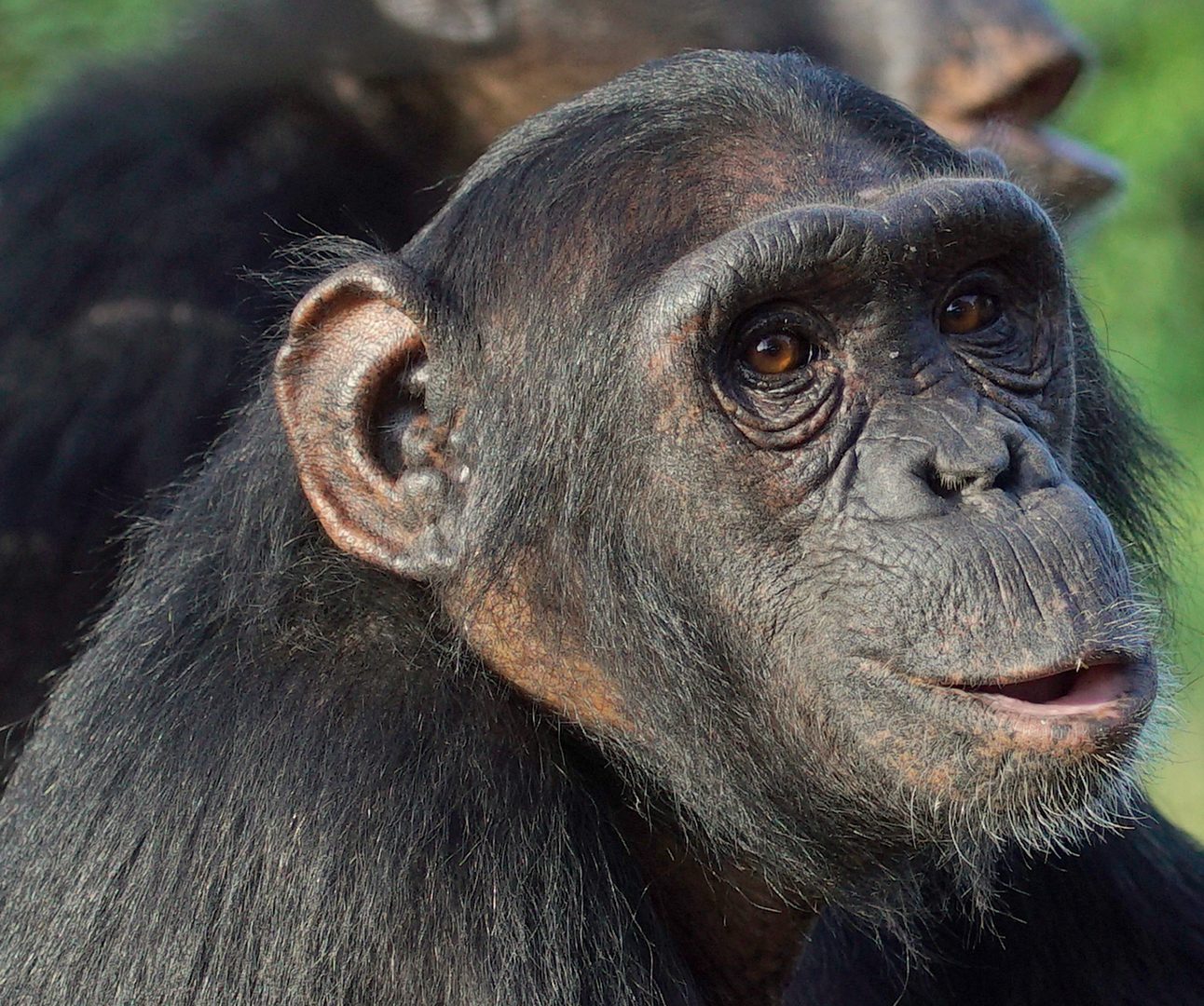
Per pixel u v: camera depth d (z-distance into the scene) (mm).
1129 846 14477
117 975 11594
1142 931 14312
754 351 11711
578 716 12664
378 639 12383
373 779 11586
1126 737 10797
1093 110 40812
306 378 12453
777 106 12461
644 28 22766
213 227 22531
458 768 11852
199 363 21641
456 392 12391
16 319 22219
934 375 11711
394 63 23188
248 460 13141
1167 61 40750
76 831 12164
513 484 12312
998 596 10820
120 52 25500
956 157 12961
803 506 11609
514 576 12422
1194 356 40000
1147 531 14508
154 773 11945
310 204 23188
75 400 21594
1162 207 40344
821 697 11555
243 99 23516
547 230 12289
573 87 23125
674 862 13172
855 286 11523
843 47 23219
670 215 12016
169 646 12531
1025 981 14109
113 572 20953
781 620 11688
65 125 23734
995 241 11828
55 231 22688
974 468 11211
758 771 12234
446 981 11266
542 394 12219
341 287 12328
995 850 13164
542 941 11594
